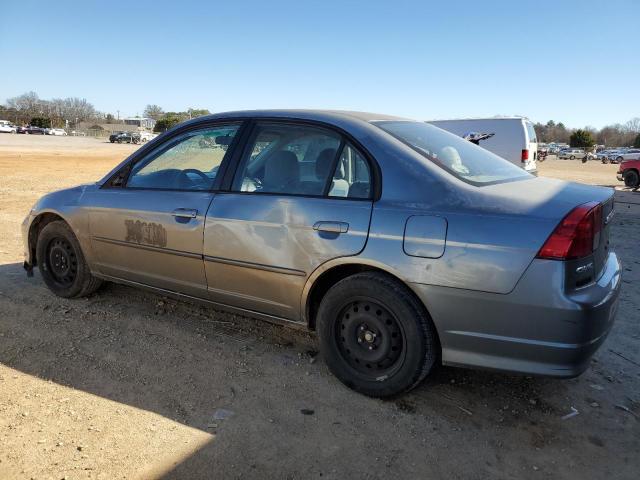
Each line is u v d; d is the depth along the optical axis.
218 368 3.46
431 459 2.61
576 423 2.95
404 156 3.07
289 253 3.23
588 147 80.56
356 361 3.17
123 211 3.99
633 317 4.58
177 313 4.36
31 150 32.19
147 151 4.10
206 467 2.50
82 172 18.05
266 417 2.92
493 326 2.71
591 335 2.61
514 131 13.63
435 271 2.79
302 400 3.10
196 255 3.62
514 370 2.73
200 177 3.76
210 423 2.85
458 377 3.40
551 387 3.32
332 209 3.11
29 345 3.71
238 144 3.64
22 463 2.48
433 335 2.94
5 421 2.80
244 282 3.46
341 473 2.49
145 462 2.52
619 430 2.89
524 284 2.61
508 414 3.01
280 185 3.39
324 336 3.24
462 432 2.83
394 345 3.02
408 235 2.86
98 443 2.64
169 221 3.72
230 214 3.46
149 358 3.57
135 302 4.57
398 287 2.94
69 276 4.55
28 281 5.09
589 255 2.68
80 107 129.62
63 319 4.19
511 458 2.63
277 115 3.58
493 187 2.99
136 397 3.08
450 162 3.21
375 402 3.10
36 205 4.68
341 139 3.26
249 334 3.99
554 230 2.59
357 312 3.11
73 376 3.30
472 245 2.71
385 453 2.64
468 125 14.24
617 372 3.56
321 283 3.29
